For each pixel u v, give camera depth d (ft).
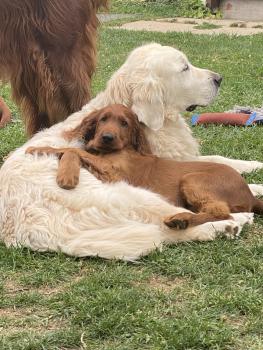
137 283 14.48
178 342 11.83
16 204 16.28
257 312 12.91
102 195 15.85
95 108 19.19
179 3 78.84
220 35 57.31
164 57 18.44
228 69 41.50
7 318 13.14
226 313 13.01
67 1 21.29
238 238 16.51
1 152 25.66
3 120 29.81
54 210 15.93
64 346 12.09
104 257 15.46
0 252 15.97
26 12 21.11
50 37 21.34
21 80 22.11
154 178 17.22
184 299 13.67
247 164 21.75
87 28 22.20
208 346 11.84
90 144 17.54
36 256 15.79
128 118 17.63
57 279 14.75
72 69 21.85
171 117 19.01
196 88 18.98
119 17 73.15
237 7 71.10
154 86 18.11
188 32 58.23
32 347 11.92
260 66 42.11
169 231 16.16
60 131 18.74
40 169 16.51
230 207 16.97
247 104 32.35
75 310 13.21
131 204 15.96
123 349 11.80
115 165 16.98
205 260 15.39
